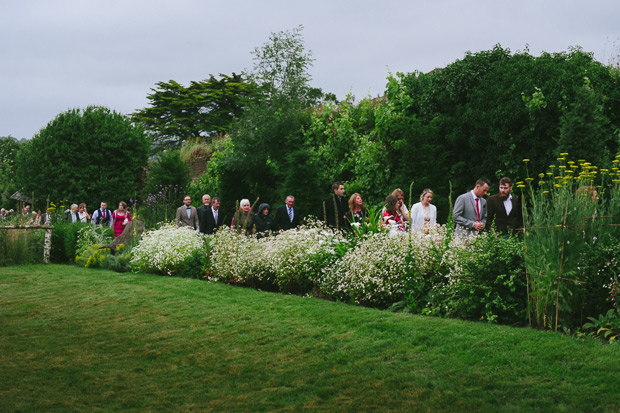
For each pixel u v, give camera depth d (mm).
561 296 5250
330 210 10234
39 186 25641
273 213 15133
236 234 9836
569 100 11367
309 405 3865
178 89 51375
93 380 4535
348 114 15570
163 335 5930
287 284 8258
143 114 51062
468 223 8445
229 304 7352
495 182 12734
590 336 4953
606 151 10742
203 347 5434
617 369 4090
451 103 13711
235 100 49594
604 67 12133
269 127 17219
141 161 27406
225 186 18344
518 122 12055
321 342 5359
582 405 3586
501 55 13211
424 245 6828
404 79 15031
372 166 13883
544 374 4121
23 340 5828
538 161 11820
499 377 4133
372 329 5629
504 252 5848
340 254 7871
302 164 14680
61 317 6949
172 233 11117
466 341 4977
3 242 13766
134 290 8797
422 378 4238
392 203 8938
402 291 6637
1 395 4176
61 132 25922
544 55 12656
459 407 3693
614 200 5691
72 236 15148
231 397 4082
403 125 13406
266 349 5266
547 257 5371
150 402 4039
